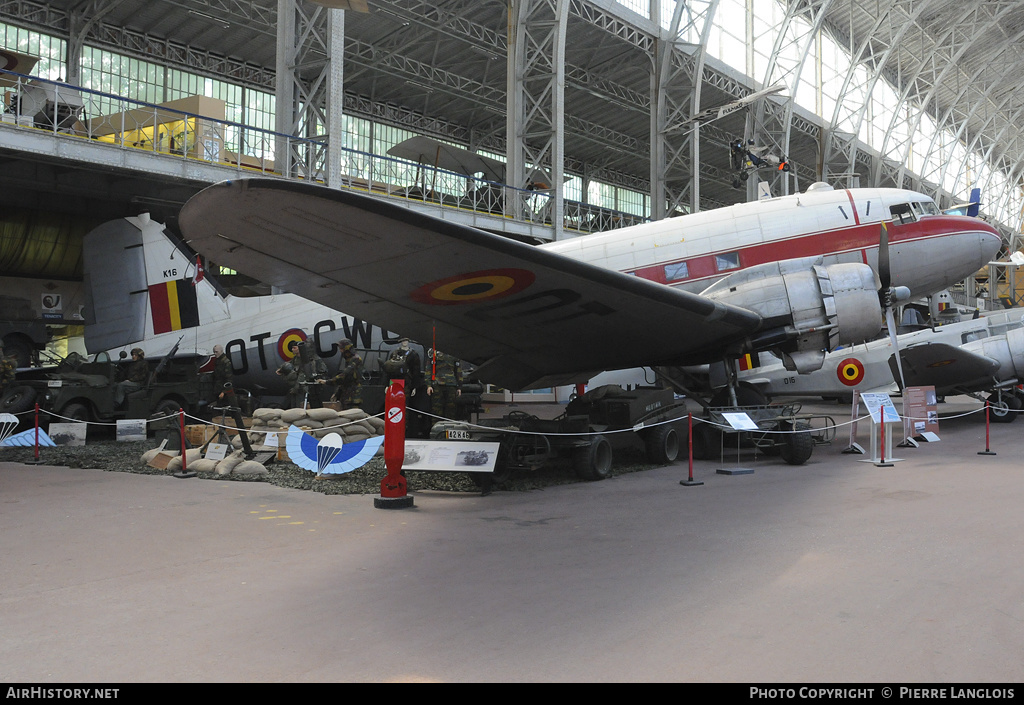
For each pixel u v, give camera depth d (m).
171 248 15.31
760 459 10.46
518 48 23.62
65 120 15.77
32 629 3.63
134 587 4.34
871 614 3.76
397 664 3.17
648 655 3.25
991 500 6.99
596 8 26.91
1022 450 11.05
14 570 4.71
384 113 35.62
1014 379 15.92
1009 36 47.97
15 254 19.64
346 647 3.38
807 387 17.23
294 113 18.62
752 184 35.91
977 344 16.11
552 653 3.28
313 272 7.23
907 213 13.34
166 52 28.06
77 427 11.78
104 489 7.97
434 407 11.79
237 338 14.96
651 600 4.03
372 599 4.10
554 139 23.20
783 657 3.21
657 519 6.29
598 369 11.16
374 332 14.36
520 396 26.41
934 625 3.59
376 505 6.87
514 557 5.02
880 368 16.38
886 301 10.68
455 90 34.22
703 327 9.52
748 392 11.59
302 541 5.52
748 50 36.12
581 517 6.41
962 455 10.52
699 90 29.81
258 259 6.89
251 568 4.76
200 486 8.19
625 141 42.09
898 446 11.71
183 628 3.64
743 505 6.89
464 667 3.13
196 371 14.23
